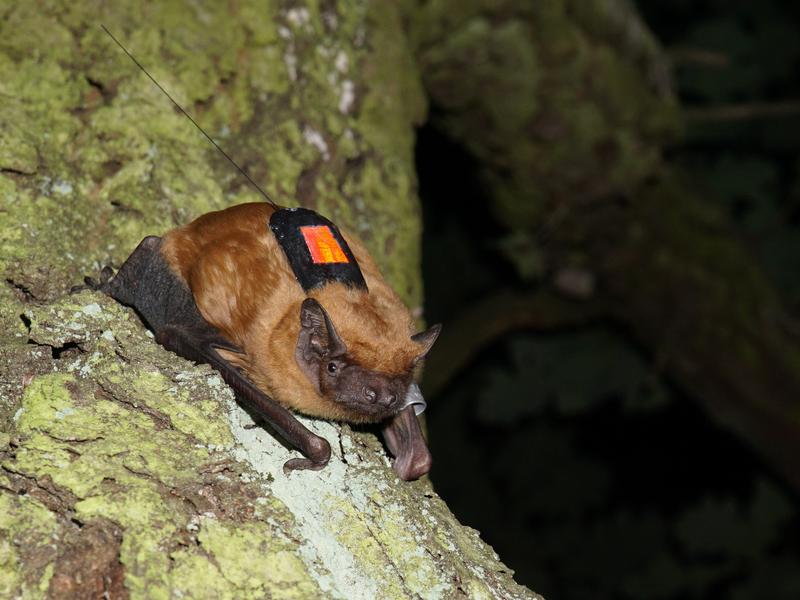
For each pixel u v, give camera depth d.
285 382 0.45
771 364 0.78
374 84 0.58
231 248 0.46
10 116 0.50
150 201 0.50
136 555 0.39
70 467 0.41
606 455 1.05
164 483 0.41
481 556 0.45
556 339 0.86
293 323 0.45
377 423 0.48
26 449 0.41
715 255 0.77
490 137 0.71
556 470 1.04
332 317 0.45
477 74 0.67
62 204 0.49
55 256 0.48
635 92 0.70
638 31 0.70
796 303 0.87
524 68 0.67
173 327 0.45
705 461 1.05
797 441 0.80
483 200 0.79
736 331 0.78
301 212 0.46
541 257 0.78
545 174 0.72
